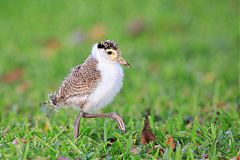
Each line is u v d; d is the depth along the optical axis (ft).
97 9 74.23
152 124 33.42
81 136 30.76
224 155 27.84
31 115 39.70
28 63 58.90
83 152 28.30
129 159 27.73
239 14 72.18
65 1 76.74
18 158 27.20
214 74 51.83
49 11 74.69
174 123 33.55
